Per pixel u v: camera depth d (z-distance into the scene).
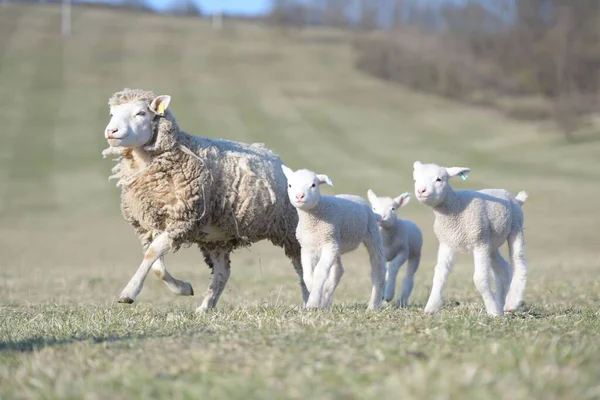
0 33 81.12
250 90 69.12
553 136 60.75
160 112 10.02
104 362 5.87
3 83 65.62
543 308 10.12
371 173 46.75
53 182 44.16
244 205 10.41
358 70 79.12
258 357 5.77
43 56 74.50
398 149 54.75
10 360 6.17
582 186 43.75
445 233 8.84
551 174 48.06
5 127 55.12
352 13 111.88
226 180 10.38
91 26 87.88
